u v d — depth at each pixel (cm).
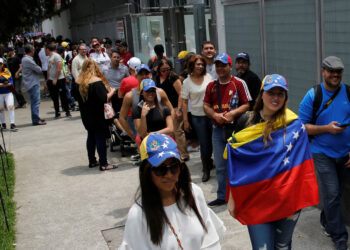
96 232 522
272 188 331
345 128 407
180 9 1124
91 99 721
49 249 488
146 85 491
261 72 645
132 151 872
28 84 1197
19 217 580
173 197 252
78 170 776
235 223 508
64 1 2781
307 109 426
